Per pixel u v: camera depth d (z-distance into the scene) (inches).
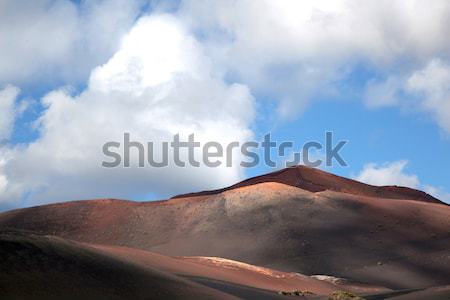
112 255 1952.5
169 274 2097.7
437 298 2385.6
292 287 3321.9
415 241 5054.1
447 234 5201.8
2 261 1512.1
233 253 4817.9
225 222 5305.1
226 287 2474.2
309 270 4483.3
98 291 1596.9
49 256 1652.3
